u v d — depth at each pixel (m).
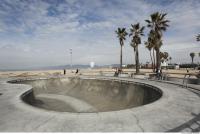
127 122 6.09
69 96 22.41
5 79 25.34
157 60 31.19
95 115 6.88
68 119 6.46
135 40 38.94
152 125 5.79
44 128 5.65
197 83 17.19
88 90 22.95
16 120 6.50
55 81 26.48
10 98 10.71
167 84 16.73
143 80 20.67
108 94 20.52
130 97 17.75
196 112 7.28
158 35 31.66
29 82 24.70
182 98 10.14
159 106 8.25
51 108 16.02
